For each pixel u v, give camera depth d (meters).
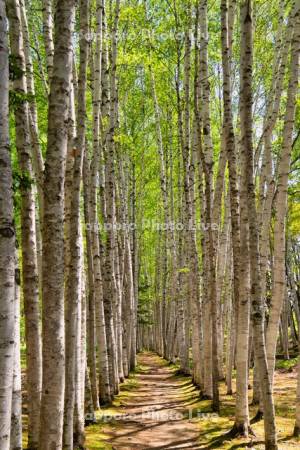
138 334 39.47
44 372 5.12
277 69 13.00
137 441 8.74
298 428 8.78
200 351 14.18
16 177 5.57
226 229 15.27
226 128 9.59
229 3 12.16
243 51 7.80
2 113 3.60
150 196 30.73
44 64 14.21
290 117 8.80
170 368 24.08
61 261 5.15
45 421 5.08
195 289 15.73
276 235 9.11
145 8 16.86
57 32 5.13
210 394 13.07
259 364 7.55
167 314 33.72
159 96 21.64
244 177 7.95
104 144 14.65
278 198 9.02
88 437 8.80
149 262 39.88
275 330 9.16
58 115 5.10
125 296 20.88
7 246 3.56
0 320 3.52
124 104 20.31
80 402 8.01
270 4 15.81
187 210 15.98
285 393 14.05
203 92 11.94
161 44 17.23
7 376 3.52
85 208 10.45
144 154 25.84
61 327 5.16
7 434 3.50
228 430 9.41
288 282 25.50
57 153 5.11
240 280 8.82
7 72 3.65
